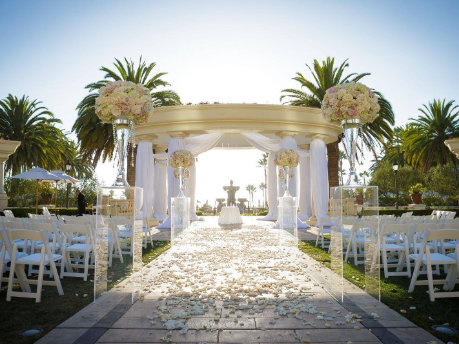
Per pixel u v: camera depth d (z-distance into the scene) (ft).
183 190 37.35
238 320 13.02
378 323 12.62
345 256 15.52
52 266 16.62
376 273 15.64
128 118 17.92
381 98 52.47
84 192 108.17
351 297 15.44
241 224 54.44
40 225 18.85
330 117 18.81
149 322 12.93
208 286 17.51
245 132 48.32
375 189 15.99
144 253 28.58
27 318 13.37
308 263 23.75
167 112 47.09
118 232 15.55
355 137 18.54
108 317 13.48
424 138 80.28
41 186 91.81
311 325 12.40
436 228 18.81
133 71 58.29
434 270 21.02
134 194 15.78
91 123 54.13
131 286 15.29
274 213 63.26
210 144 53.42
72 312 14.07
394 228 19.52
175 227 29.94
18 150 77.66
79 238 23.67
